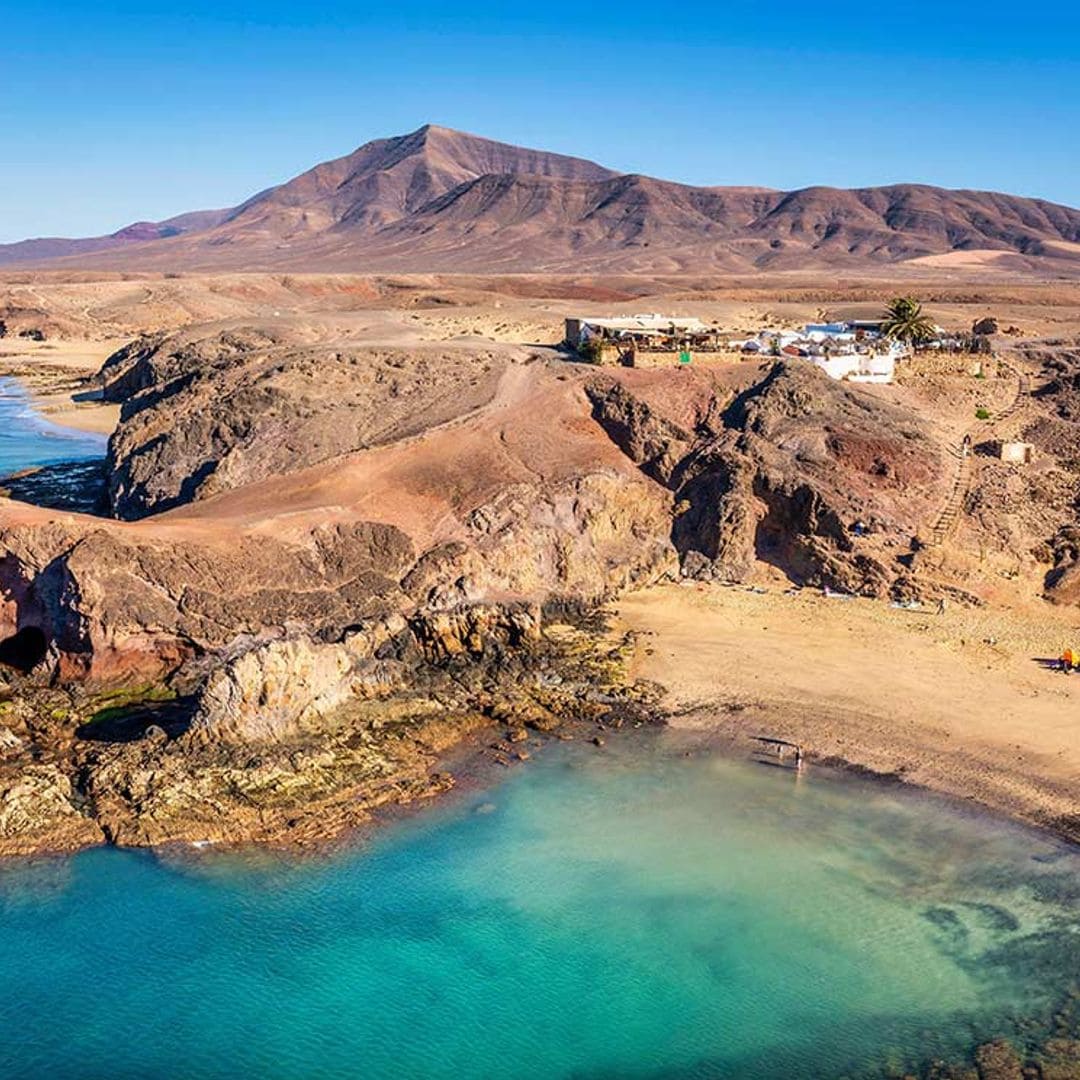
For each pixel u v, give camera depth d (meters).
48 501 111.12
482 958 45.59
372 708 63.19
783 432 90.75
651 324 121.69
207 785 54.22
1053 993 43.50
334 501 80.06
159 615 65.75
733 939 46.75
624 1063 40.50
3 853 50.00
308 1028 42.00
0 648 68.94
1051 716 64.31
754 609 79.25
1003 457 91.94
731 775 59.00
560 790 57.50
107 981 43.88
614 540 84.69
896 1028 41.97
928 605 79.31
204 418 101.75
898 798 56.78
